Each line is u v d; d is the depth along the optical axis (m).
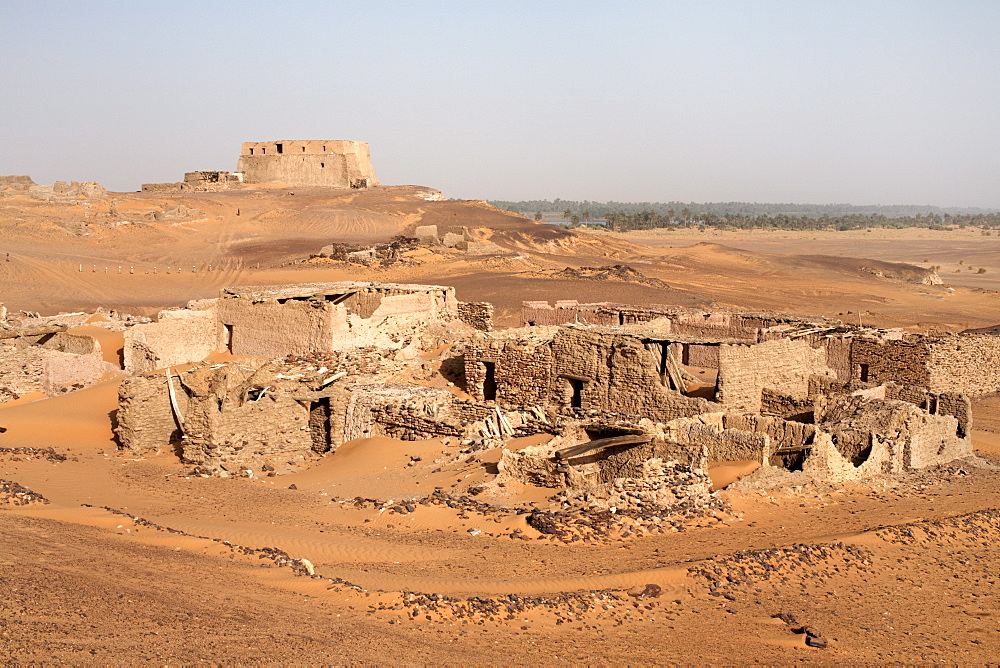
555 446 31.16
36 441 35.75
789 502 29.42
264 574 20.84
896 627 21.94
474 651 17.91
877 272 134.75
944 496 31.47
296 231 145.12
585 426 32.03
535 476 29.53
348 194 185.00
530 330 45.78
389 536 25.42
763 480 30.17
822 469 31.84
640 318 58.19
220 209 160.88
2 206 140.75
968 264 176.62
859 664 19.67
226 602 18.56
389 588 20.84
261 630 17.22
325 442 37.19
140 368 46.50
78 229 127.00
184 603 18.14
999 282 142.75
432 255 115.81
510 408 38.75
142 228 135.25
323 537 25.12
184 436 34.38
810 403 37.12
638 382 36.88
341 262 111.25
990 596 24.20
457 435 35.38
